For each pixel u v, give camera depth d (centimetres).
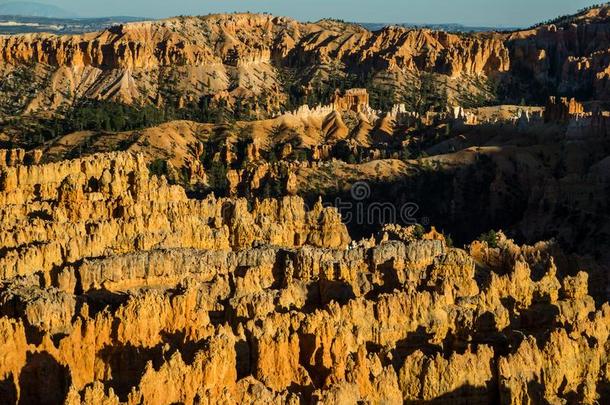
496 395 10031
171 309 11244
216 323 11831
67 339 10450
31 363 10181
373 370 9931
